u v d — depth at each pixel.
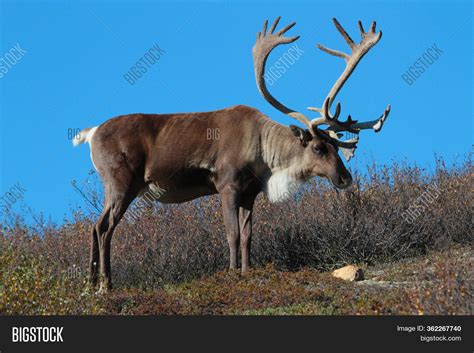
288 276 9.43
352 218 11.81
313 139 10.51
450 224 11.97
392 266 10.88
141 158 10.66
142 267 11.48
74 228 12.41
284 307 8.16
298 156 10.56
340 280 9.34
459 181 12.78
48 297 7.93
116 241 11.93
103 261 10.30
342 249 11.62
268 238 11.99
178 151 10.60
